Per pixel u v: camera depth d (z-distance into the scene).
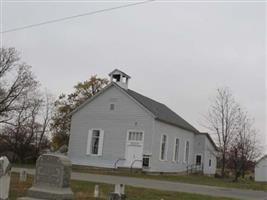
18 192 16.42
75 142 40.66
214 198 19.73
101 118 40.00
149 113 38.09
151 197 17.94
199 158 51.12
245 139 51.72
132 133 38.56
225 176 48.56
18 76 52.97
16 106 52.22
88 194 17.34
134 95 40.59
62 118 56.53
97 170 36.00
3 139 51.66
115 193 15.58
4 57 51.53
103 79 57.44
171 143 42.50
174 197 18.59
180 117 49.56
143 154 37.66
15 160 50.66
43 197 13.94
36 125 54.59
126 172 35.72
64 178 14.12
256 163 54.16
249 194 24.47
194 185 27.72
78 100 56.91
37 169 14.45
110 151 39.09
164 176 35.28
